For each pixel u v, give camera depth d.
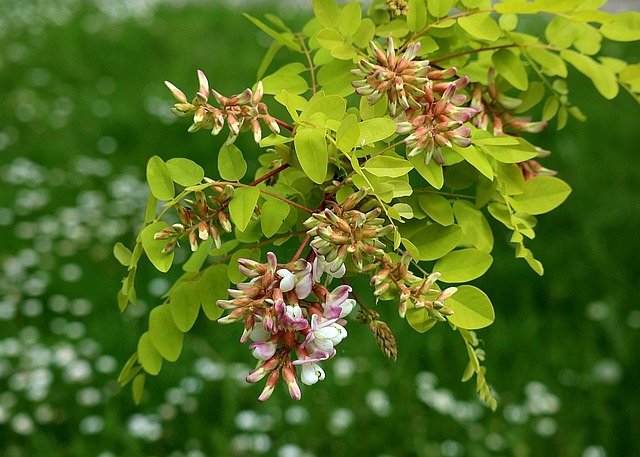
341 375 2.99
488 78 1.28
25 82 5.95
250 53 6.29
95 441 2.89
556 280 3.48
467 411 2.92
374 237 0.93
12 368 3.23
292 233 1.10
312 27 1.44
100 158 4.79
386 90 1.00
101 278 3.75
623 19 1.32
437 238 1.10
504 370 3.11
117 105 5.37
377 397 2.93
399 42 1.24
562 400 3.00
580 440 2.83
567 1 1.14
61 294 3.67
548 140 4.43
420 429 2.88
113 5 7.96
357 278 1.19
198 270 1.22
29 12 7.60
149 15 7.55
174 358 1.24
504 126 1.31
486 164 1.05
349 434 2.84
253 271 0.91
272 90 1.24
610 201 3.96
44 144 4.98
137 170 4.61
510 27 1.37
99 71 6.18
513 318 3.35
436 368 3.09
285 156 1.06
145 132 4.91
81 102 5.51
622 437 2.88
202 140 4.58
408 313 1.04
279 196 1.07
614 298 3.42
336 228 0.91
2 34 6.89
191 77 5.77
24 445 2.94
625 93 4.91
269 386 0.90
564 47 1.36
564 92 1.39
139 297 3.54
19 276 3.77
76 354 3.24
